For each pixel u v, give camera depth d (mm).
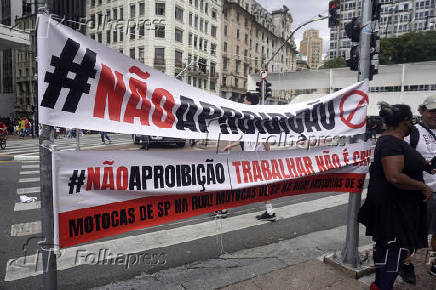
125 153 2088
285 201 6012
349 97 3256
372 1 3164
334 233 4352
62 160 1809
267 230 4398
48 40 1681
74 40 1772
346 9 85375
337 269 3131
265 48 63438
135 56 32125
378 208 2439
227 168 2639
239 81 53938
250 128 2750
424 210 2477
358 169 3203
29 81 45344
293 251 3715
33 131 24797
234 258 3492
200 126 2416
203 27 41344
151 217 2246
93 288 2830
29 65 45000
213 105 2494
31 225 4449
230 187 2623
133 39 31984
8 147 16828
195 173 2447
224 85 49812
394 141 2311
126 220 2115
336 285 2814
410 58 37219
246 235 4191
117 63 1968
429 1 57875
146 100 2102
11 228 4316
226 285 2861
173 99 2244
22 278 2984
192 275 3094
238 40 52844
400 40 37312
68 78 1760
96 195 1964
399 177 2219
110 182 2023
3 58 51188
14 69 48625
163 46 33125
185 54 37125
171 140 12188
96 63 1859
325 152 3178
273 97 49719
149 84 2139
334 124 3215
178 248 3730
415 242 2357
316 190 3244
